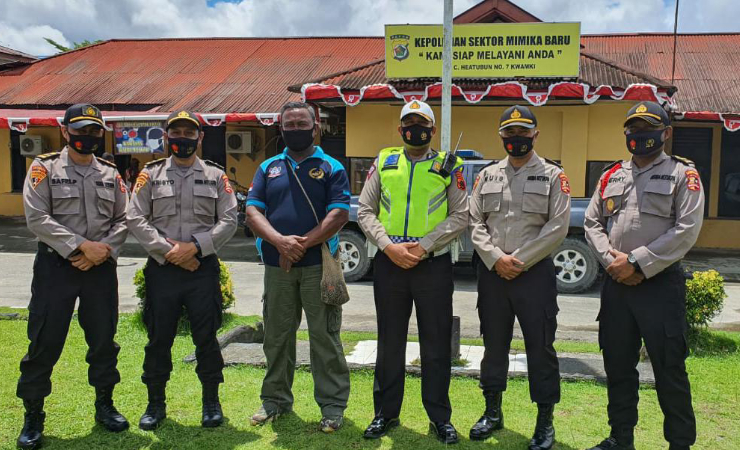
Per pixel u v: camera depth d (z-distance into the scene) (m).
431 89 9.55
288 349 3.65
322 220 3.47
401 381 3.46
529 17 11.41
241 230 14.12
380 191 3.50
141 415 3.61
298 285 3.56
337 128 13.99
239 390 4.02
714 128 12.42
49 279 3.19
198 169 3.50
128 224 3.36
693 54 13.57
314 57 15.97
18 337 5.10
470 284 8.73
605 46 14.53
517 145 3.30
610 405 3.20
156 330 3.42
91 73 15.86
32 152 14.96
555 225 3.23
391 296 3.40
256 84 14.34
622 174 3.18
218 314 3.52
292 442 3.31
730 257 11.42
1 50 17.89
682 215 2.94
